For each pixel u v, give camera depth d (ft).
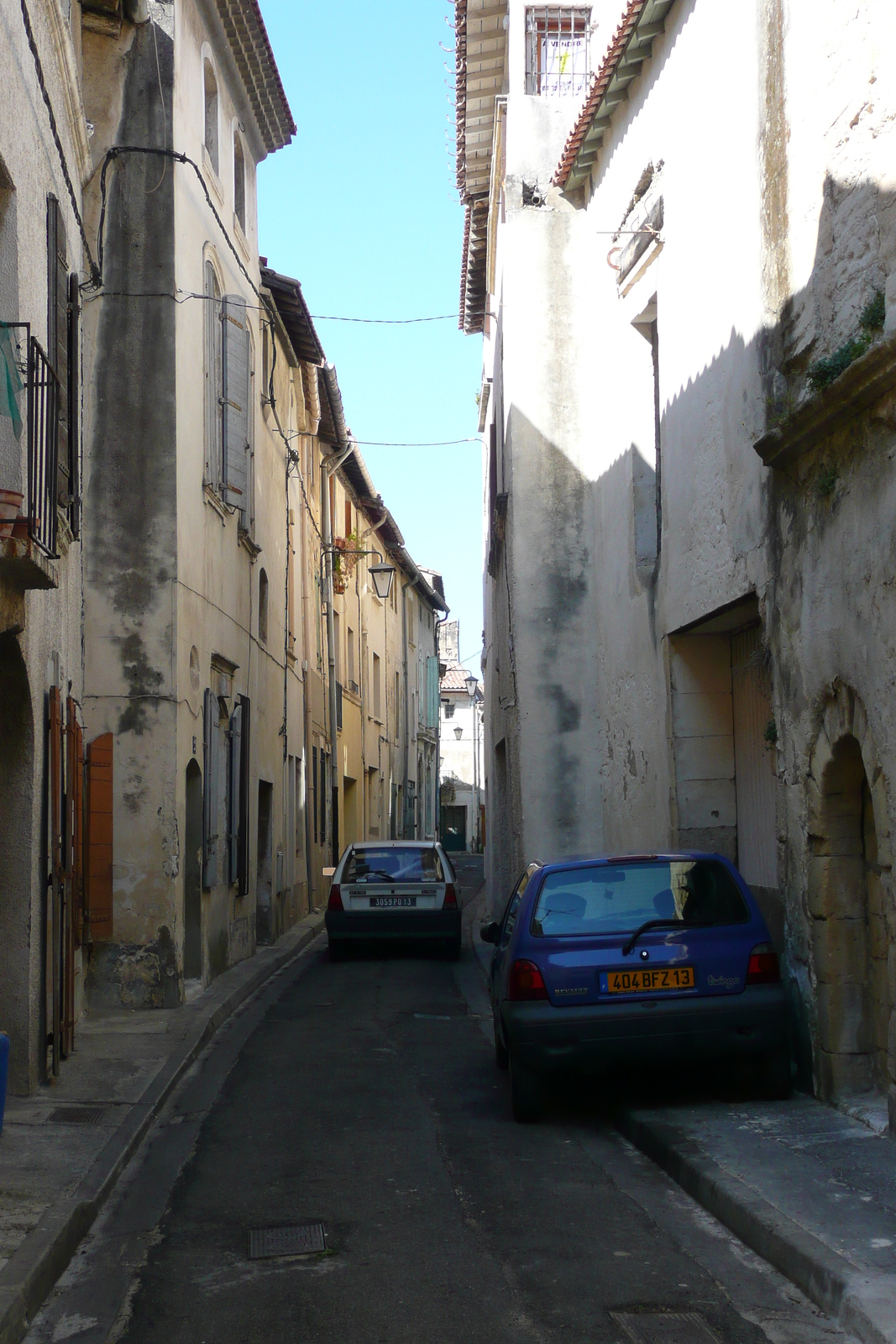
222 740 50.08
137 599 42.37
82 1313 16.12
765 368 28.68
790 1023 25.20
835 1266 15.64
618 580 44.91
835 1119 23.47
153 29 44.24
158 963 41.06
